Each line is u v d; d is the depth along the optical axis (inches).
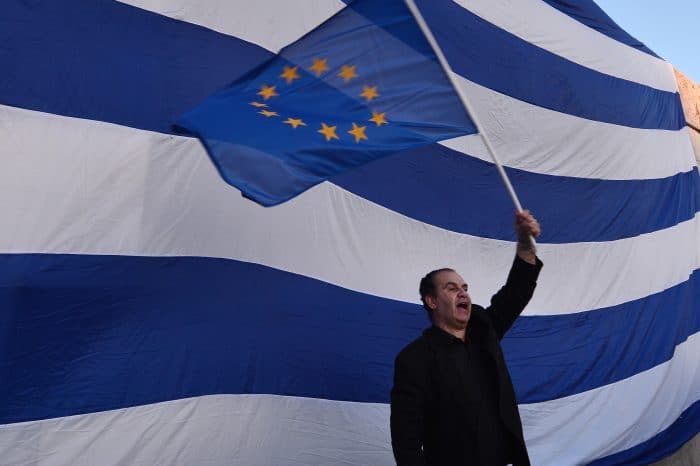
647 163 278.1
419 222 195.2
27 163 137.7
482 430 116.8
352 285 172.7
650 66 303.3
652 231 267.6
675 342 255.0
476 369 122.3
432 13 223.1
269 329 154.3
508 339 209.8
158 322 141.2
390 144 118.5
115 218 143.6
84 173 142.9
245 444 144.1
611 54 284.8
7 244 131.8
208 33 170.7
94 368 132.4
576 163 250.7
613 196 258.2
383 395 167.0
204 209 154.3
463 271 200.8
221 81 166.6
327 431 155.8
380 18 123.6
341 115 119.6
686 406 251.4
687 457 273.7
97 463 128.3
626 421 221.5
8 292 129.1
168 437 135.8
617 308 242.2
